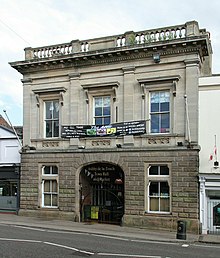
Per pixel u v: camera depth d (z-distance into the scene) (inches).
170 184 776.9
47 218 888.3
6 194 1004.6
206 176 746.2
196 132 764.6
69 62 897.5
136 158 812.6
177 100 789.9
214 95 770.8
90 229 745.6
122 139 835.4
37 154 923.4
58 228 741.9
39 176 920.3
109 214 878.4
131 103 829.8
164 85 805.2
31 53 954.7
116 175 877.2
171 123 794.2
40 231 698.2
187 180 761.0
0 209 1004.6
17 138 995.3
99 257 464.8
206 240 658.8
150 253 506.0
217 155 755.4
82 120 884.0
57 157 898.7
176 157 775.1
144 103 820.0
